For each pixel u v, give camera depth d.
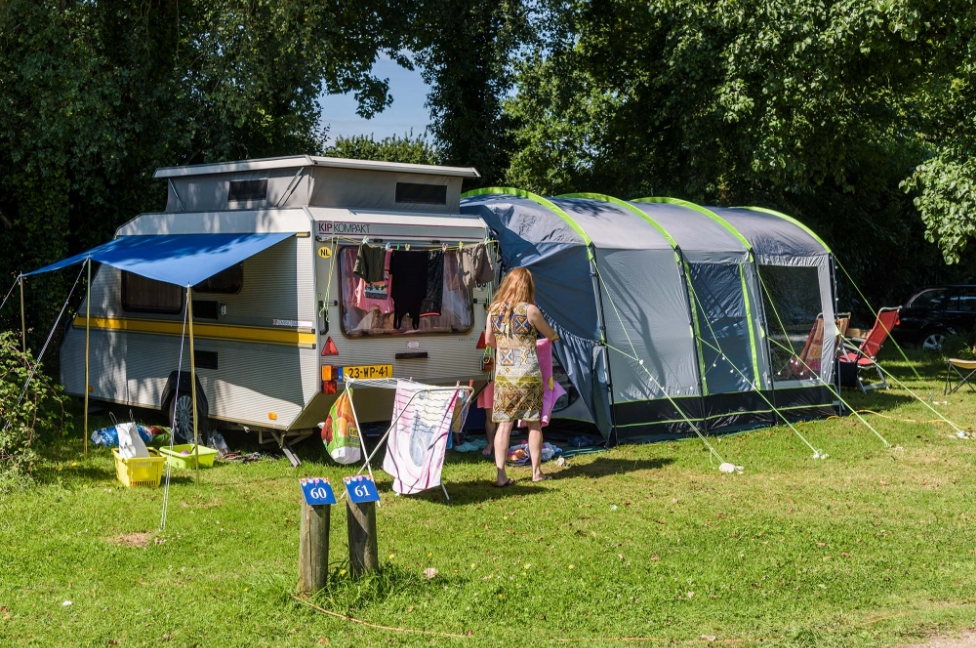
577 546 6.57
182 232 10.00
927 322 20.16
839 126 16.81
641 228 11.33
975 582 6.00
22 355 8.39
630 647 4.91
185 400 9.82
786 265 12.31
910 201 23.78
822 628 5.22
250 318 9.08
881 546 6.71
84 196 13.46
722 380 11.32
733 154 17.61
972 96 15.18
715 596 5.66
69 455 9.11
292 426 8.76
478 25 19.08
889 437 10.84
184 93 13.61
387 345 8.93
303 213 8.59
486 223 10.56
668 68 18.39
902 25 13.54
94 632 4.90
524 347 8.33
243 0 13.74
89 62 12.22
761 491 8.28
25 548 6.21
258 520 7.04
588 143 22.94
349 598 5.34
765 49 15.22
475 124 20.55
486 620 5.21
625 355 10.38
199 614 5.15
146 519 6.99
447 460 9.46
